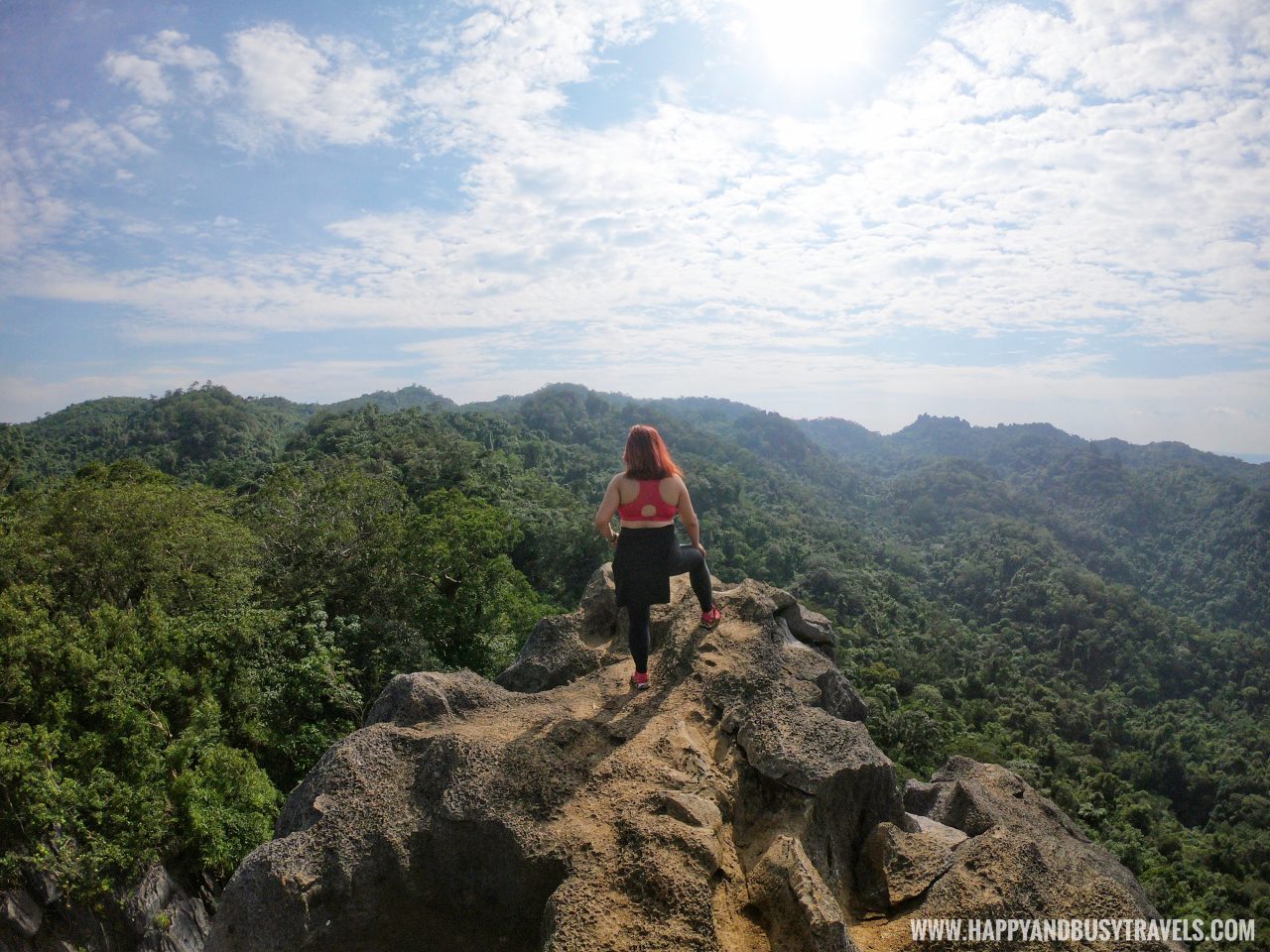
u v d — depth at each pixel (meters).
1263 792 58.72
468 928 3.55
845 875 3.93
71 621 15.66
